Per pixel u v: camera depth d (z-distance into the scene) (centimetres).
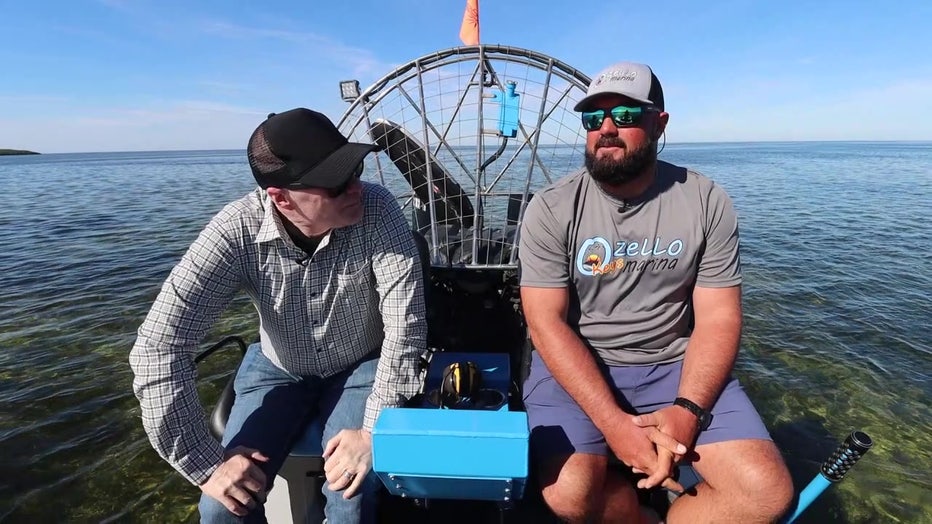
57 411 232
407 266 109
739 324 121
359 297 110
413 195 192
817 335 300
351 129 179
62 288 416
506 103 168
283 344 113
